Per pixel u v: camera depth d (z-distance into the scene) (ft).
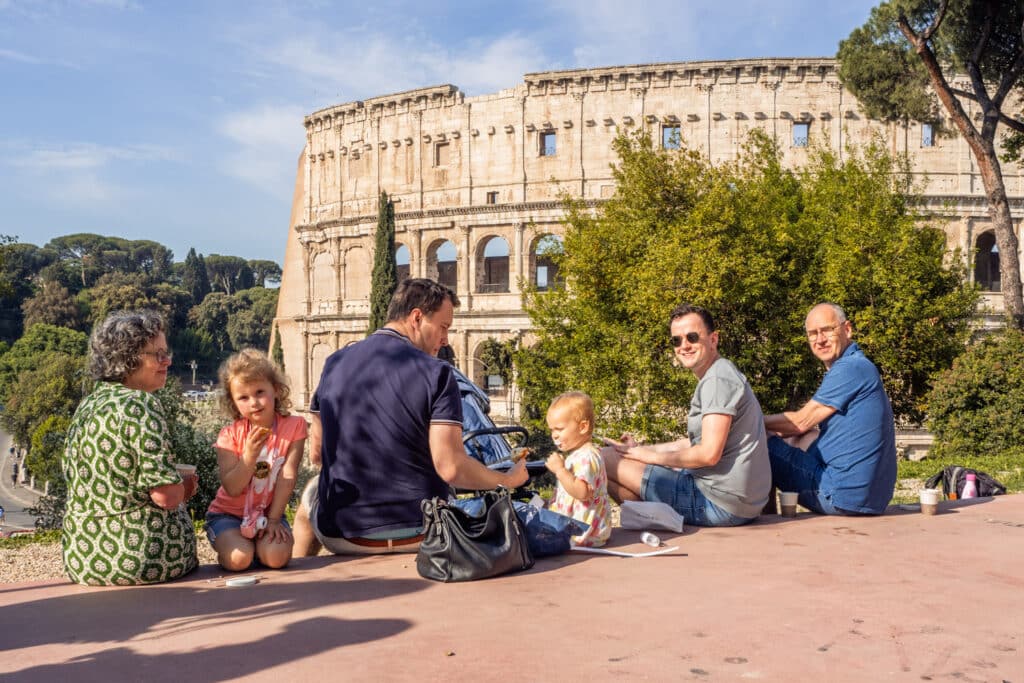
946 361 108.68
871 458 26.86
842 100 196.65
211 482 55.42
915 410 114.73
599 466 23.31
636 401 90.27
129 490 19.57
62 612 17.43
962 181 190.08
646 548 22.95
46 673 13.46
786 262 106.73
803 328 102.17
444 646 14.53
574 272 107.65
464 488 22.45
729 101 199.82
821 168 124.06
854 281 105.40
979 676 12.96
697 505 25.94
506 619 16.20
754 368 102.58
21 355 434.30
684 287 97.45
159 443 19.51
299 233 253.85
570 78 207.72
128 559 19.43
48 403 286.46
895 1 104.37
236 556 20.70
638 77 203.41
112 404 19.62
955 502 30.66
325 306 245.24
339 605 17.39
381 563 21.30
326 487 22.22
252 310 634.02
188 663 13.82
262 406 21.33
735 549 22.66
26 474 274.98
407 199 229.04
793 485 28.68
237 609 17.33
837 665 13.46
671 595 17.95
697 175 110.22
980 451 92.79
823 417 27.48
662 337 95.91
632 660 13.71
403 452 21.61
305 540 24.29
